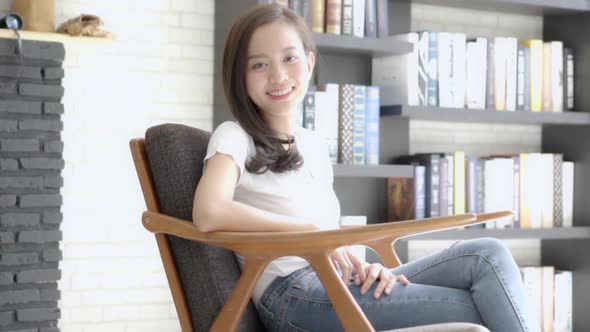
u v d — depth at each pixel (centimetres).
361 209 421
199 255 219
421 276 219
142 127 400
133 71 398
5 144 350
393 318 209
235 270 228
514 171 434
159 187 224
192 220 219
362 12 392
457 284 212
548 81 441
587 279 449
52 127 357
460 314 206
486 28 457
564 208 448
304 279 218
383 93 415
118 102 396
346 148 388
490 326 204
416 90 405
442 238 408
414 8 439
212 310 216
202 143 231
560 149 464
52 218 357
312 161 239
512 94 430
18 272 352
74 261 390
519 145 468
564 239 462
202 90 409
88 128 392
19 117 353
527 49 435
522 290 205
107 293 395
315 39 376
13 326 351
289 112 232
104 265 395
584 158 451
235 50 228
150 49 401
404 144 429
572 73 451
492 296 203
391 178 424
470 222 196
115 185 396
